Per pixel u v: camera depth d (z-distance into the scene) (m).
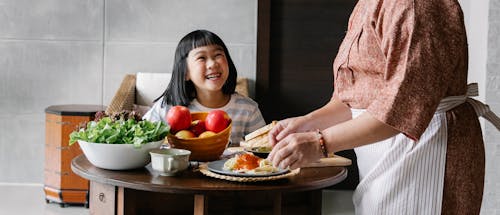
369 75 1.53
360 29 1.51
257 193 1.61
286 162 1.40
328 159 1.98
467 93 1.53
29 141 4.25
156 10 4.13
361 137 1.37
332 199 3.99
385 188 1.54
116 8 4.14
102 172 1.80
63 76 4.20
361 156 1.68
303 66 4.20
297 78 4.21
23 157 4.26
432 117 1.35
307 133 1.41
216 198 1.98
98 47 4.17
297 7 4.16
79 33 4.16
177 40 4.14
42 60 4.19
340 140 1.38
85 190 3.68
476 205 1.50
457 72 1.42
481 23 3.50
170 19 4.13
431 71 1.33
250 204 2.04
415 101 1.33
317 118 1.77
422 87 1.33
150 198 1.87
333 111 1.78
